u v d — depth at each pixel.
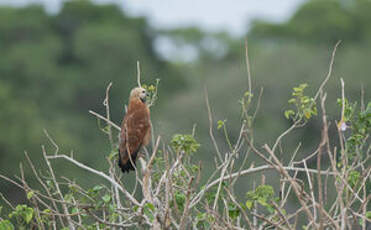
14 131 65.38
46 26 96.69
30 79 86.44
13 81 86.06
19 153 62.88
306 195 13.71
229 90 75.88
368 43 92.69
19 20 94.06
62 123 73.06
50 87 85.88
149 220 15.20
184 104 74.69
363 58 75.94
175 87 94.75
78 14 98.25
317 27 97.81
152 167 17.23
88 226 16.11
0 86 74.69
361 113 15.70
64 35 98.12
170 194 15.38
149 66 91.62
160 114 75.50
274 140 64.81
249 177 33.62
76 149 62.16
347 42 97.12
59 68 89.62
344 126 14.97
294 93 16.44
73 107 85.75
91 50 88.50
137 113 20.95
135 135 20.66
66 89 85.50
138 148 20.70
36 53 89.00
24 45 92.06
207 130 70.50
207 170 34.41
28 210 15.62
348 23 97.69
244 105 15.73
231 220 15.20
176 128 69.44
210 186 15.32
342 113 14.95
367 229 15.33
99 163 59.75
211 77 84.06
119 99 87.75
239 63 86.94
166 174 15.20
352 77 72.31
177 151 16.06
